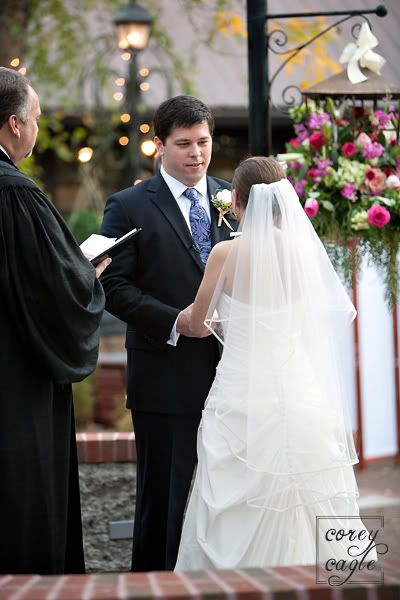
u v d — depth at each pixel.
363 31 6.30
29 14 14.15
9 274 4.67
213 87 16.30
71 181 17.67
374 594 3.33
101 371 11.79
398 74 16.14
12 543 4.65
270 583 3.39
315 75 13.63
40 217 4.73
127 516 6.89
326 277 5.00
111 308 5.57
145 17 11.62
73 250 4.82
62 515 4.90
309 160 6.21
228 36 14.59
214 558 4.75
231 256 4.97
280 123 16.03
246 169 5.10
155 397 5.61
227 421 4.87
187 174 5.58
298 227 4.88
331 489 4.81
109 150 15.28
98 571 6.83
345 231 6.09
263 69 6.58
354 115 6.31
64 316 4.70
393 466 9.84
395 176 6.01
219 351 5.61
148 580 3.47
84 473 6.86
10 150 4.89
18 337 4.72
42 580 3.51
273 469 4.70
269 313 4.80
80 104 15.05
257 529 4.73
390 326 9.98
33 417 4.71
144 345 5.64
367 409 9.87
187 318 5.32
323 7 16.53
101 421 11.66
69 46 14.95
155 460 5.66
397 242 6.12
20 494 4.66
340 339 4.99
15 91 4.84
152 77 16.22
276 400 4.76
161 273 5.58
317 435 4.77
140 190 5.73
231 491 4.80
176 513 5.54
